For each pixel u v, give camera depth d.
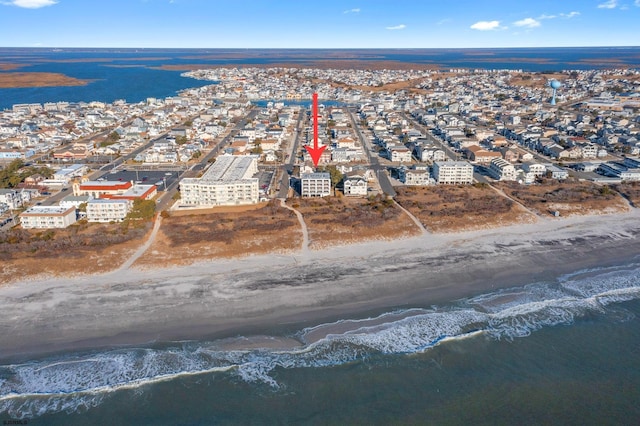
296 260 163.00
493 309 136.12
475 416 100.44
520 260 165.62
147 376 109.50
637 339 123.56
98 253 162.25
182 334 123.88
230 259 162.75
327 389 106.88
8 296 138.75
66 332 124.06
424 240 180.38
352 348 119.25
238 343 120.69
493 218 199.88
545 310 135.62
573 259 166.88
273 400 103.81
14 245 165.50
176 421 98.56
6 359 114.25
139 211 192.25
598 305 138.25
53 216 187.88
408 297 142.00
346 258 165.00
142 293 141.38
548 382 109.50
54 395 104.06
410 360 115.56
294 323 128.88
